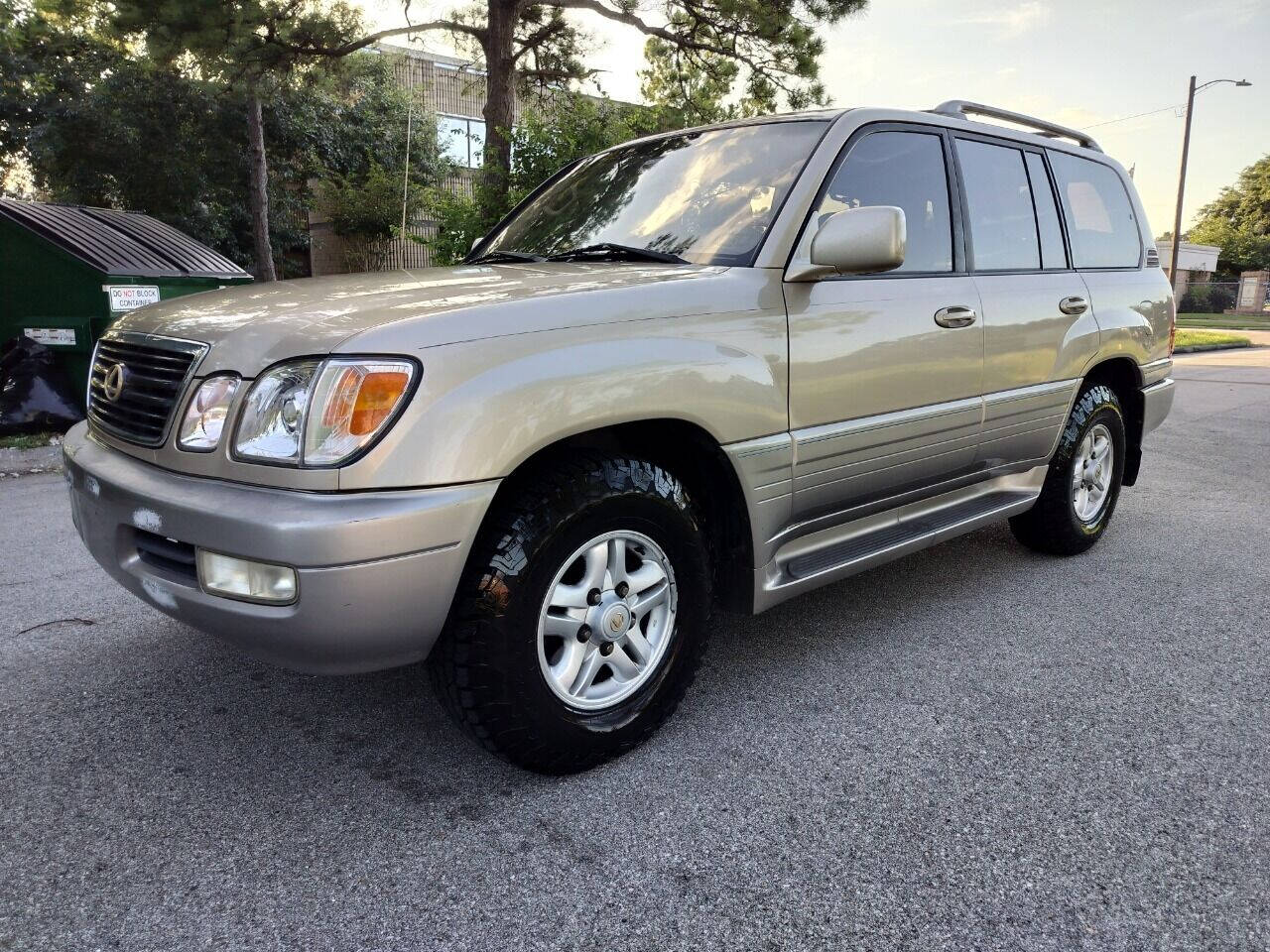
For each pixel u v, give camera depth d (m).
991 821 2.08
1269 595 3.65
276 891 1.85
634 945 1.69
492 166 8.88
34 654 3.05
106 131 17.48
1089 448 4.06
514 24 10.90
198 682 2.84
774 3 10.85
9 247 7.27
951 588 3.76
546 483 2.12
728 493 2.55
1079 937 1.71
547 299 2.18
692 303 2.40
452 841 2.02
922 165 3.18
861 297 2.82
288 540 1.80
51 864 1.94
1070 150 4.04
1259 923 1.74
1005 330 3.37
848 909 1.79
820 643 3.18
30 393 6.97
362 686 2.82
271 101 12.34
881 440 2.90
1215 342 19.00
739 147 3.06
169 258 7.83
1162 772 2.29
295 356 1.93
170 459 2.09
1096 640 3.19
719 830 2.05
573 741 2.23
